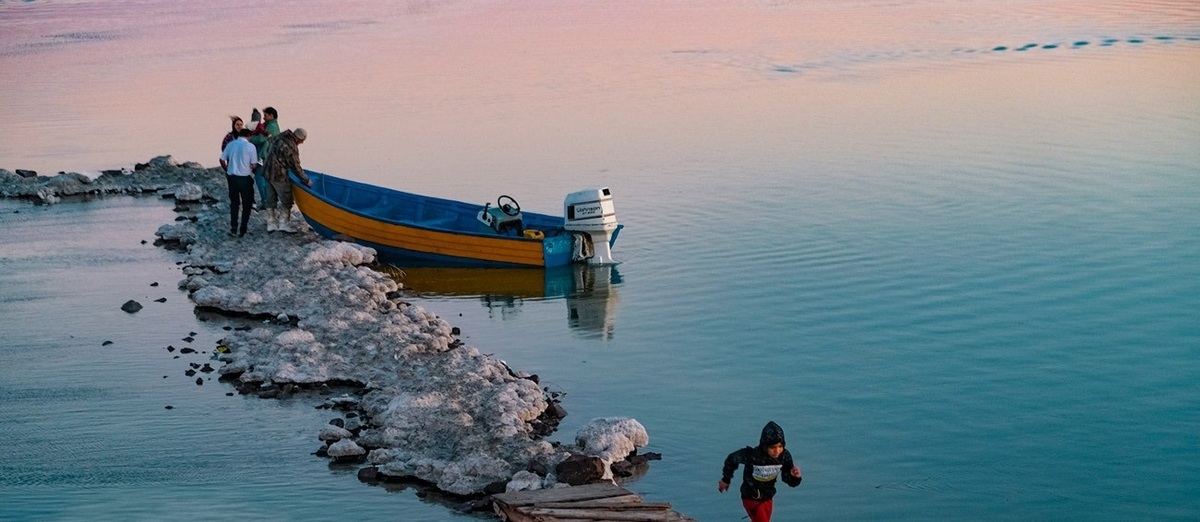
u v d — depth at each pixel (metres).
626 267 24.70
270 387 17.33
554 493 13.07
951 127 38.75
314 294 21.69
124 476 14.25
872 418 16.56
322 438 15.37
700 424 16.38
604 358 19.31
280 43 68.31
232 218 26.44
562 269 24.81
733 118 41.69
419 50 63.72
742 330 20.48
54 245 26.75
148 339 19.81
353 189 27.88
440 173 33.84
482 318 21.69
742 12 77.50
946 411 16.73
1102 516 13.76
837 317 21.00
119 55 65.06
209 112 46.62
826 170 33.09
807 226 27.27
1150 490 14.38
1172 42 56.75
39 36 74.38
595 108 44.47
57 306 21.89
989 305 21.38
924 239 25.86
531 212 28.12
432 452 14.80
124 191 32.44
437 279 24.34
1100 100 42.59
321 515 13.20
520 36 68.75
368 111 45.22
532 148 37.22
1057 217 27.33
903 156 34.59
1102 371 18.12
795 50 59.38
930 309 21.27
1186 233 25.64
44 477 14.23
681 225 27.80
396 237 25.19
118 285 23.30
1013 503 14.04
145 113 46.84
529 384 17.11
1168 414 16.52
